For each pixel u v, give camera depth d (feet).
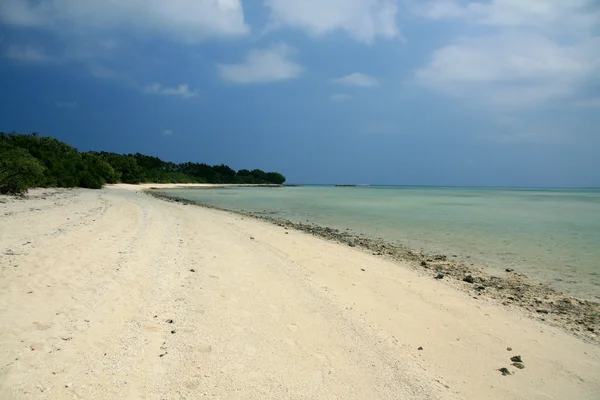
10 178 80.18
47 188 121.39
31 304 19.13
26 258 27.17
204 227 52.24
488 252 47.03
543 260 42.55
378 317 22.48
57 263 26.71
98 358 14.88
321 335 19.24
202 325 18.95
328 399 13.88
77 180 153.99
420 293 28.04
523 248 49.70
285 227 64.49
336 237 57.06
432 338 20.18
